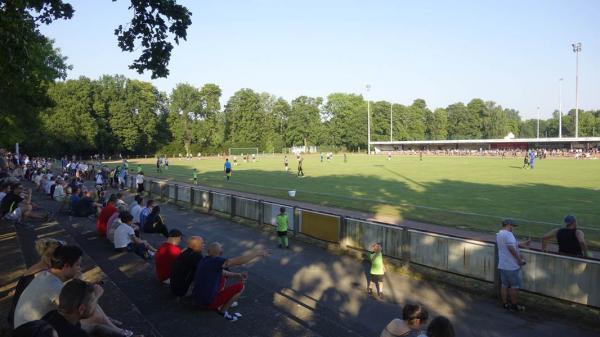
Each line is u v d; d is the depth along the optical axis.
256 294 9.12
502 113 157.12
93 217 17.98
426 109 160.38
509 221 9.04
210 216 20.95
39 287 4.72
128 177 34.12
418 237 11.55
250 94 130.25
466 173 44.12
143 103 104.00
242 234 16.67
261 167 61.03
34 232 13.90
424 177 40.31
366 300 9.52
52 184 24.75
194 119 119.00
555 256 8.85
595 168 48.91
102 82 100.75
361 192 29.39
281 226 14.44
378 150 129.50
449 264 10.77
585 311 8.55
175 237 8.74
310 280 10.98
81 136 89.12
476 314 8.66
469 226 17.47
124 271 9.58
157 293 8.08
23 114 29.55
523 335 7.66
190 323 6.57
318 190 30.86
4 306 6.64
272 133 134.50
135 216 15.75
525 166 53.06
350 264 12.40
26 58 11.98
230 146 123.00
